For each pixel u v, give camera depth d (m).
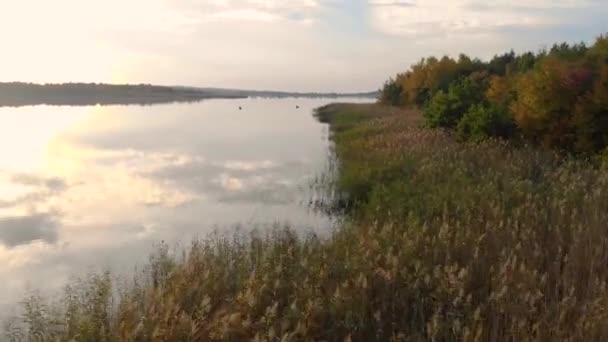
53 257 13.62
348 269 9.30
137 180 24.36
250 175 25.16
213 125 57.16
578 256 9.42
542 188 14.66
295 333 7.26
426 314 8.39
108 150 35.19
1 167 28.09
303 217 17.00
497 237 10.52
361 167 20.42
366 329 8.03
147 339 7.53
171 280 9.33
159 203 19.67
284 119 66.75
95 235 15.59
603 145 19.27
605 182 13.38
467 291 8.72
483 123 22.83
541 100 21.00
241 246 11.53
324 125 52.53
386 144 24.42
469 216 11.52
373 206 15.20
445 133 26.28
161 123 60.88
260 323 7.69
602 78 19.22
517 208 11.98
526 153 19.67
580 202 12.53
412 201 14.28
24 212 18.44
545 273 8.80
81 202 19.95
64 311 9.42
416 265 8.84
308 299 8.09
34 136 44.03
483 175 15.97
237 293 8.77
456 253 9.95
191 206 19.09
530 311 7.76
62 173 26.33
